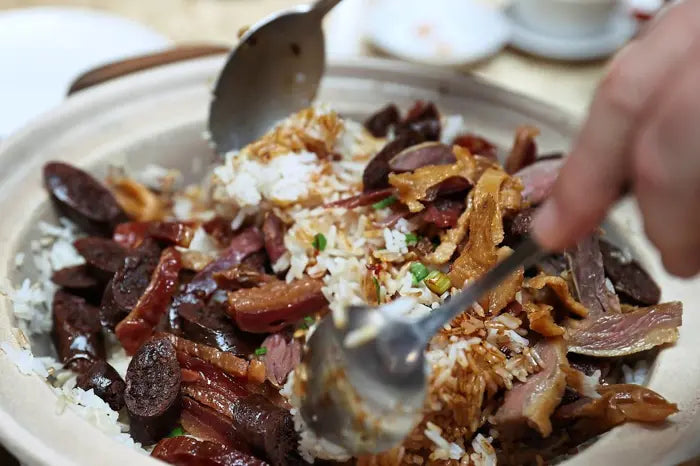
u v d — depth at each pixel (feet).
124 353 1.40
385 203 1.41
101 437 1.14
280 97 1.63
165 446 1.21
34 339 1.39
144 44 2.15
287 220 1.44
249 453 1.24
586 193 0.95
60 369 1.36
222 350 1.32
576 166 0.95
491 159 1.57
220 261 1.42
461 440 1.24
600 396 1.23
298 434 1.21
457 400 1.22
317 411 1.14
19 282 1.40
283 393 1.26
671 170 0.88
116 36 2.16
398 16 2.30
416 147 1.44
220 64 1.78
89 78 1.74
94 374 1.30
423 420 1.22
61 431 1.14
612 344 1.32
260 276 1.39
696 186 0.87
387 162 1.44
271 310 1.32
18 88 2.00
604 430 1.23
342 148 1.54
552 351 1.27
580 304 1.34
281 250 1.42
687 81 0.87
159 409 1.25
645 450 1.17
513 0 2.45
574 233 0.97
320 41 1.61
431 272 1.33
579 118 1.68
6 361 1.23
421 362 1.10
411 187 1.38
